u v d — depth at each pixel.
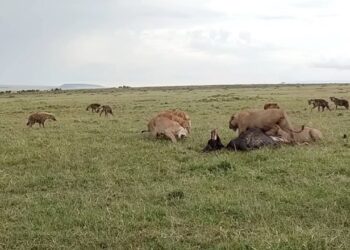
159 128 16.56
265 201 8.73
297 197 8.88
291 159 12.26
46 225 7.64
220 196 8.98
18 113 34.31
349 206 8.27
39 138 17.72
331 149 13.75
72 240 6.96
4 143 16.62
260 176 10.73
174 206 8.60
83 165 12.47
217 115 27.75
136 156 13.50
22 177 11.23
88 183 10.59
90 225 7.57
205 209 8.30
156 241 6.86
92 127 22.00
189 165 12.01
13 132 20.61
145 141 16.31
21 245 6.82
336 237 6.70
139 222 7.68
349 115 27.03
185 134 16.53
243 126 15.05
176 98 53.91
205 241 6.78
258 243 6.51
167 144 15.51
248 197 8.99
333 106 36.66
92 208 8.53
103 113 33.31
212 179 10.65
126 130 20.28
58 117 29.86
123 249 6.63
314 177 10.53
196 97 55.19
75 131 20.25
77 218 7.90
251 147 13.73
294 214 7.97
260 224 7.47
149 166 12.23
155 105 40.06
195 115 28.16
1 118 29.61
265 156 12.70
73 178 10.96
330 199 8.65
